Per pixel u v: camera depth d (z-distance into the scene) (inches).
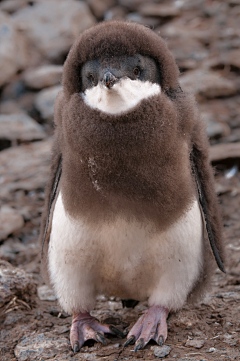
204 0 1015.6
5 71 792.3
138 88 267.3
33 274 418.6
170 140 266.1
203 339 298.8
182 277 295.0
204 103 722.2
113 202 270.5
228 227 476.1
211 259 325.1
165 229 277.9
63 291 306.2
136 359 279.7
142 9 981.2
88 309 314.5
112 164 261.9
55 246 299.7
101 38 273.9
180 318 325.1
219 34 894.4
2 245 470.0
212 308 341.7
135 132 258.1
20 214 509.4
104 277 309.6
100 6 982.4
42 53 850.1
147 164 263.4
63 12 902.4
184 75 768.3
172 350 286.2
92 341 310.2
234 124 676.7
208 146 321.7
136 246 283.3
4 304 354.3
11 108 751.1
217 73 786.8
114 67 267.0
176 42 874.1
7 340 319.3
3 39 818.2
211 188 319.3
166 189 270.2
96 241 284.5
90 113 264.8
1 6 951.6
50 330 328.5
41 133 688.4
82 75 280.8
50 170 334.3
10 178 578.9
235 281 381.7
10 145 668.1
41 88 779.4
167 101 272.2
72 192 279.3
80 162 270.1
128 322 335.3
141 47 274.8
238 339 295.7
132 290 316.8
